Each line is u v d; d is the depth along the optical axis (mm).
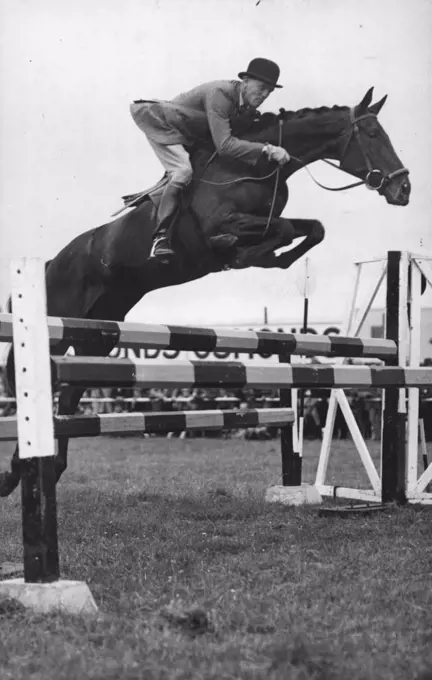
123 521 5527
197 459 11242
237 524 5500
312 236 5867
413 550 4496
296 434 6594
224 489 7199
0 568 4039
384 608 3277
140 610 3246
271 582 3746
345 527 5328
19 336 3314
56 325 3875
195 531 5164
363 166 5805
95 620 3041
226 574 3906
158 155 5715
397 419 6367
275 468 9797
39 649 2756
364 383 5141
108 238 6082
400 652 2697
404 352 6242
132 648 2748
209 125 5520
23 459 3324
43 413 3322
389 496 6355
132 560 4289
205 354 15727
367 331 14008
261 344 5152
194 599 3400
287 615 3092
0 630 2947
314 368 4703
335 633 2906
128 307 6445
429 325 13531
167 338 4520
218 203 5570
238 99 5582
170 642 2768
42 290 3338
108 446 14352
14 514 6039
